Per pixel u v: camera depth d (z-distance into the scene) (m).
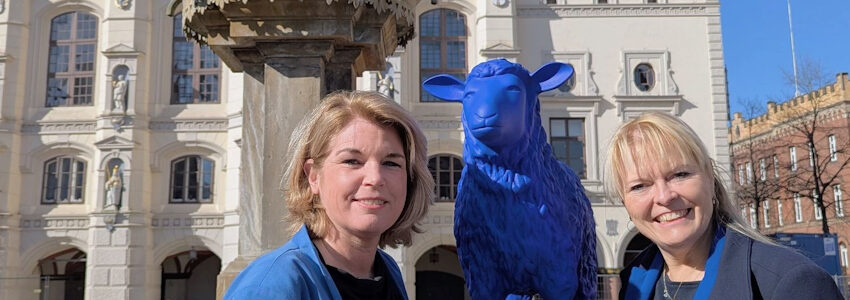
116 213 23.75
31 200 24.67
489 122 3.42
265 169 5.25
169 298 28.11
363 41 5.55
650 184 2.68
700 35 24.81
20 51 25.17
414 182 2.66
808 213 43.44
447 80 3.84
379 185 2.40
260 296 2.04
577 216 3.81
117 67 24.72
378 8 5.41
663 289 2.77
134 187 24.09
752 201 32.72
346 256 2.49
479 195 3.61
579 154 24.19
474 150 3.62
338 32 5.27
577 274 3.76
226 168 24.62
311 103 5.33
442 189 24.02
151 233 24.38
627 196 2.75
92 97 25.38
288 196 2.57
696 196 2.61
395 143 2.51
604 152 2.90
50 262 26.75
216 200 24.66
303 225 2.47
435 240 23.75
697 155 2.63
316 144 2.46
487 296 3.61
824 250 18.20
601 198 23.77
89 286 23.53
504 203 3.55
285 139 5.30
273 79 5.38
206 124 24.89
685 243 2.63
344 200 2.41
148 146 24.70
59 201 24.73
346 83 5.68
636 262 2.97
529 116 3.68
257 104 5.70
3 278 23.58
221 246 24.31
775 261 2.37
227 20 5.49
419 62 24.73
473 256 3.64
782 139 43.50
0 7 25.27
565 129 24.39
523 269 3.55
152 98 25.08
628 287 2.94
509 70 3.54
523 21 24.78
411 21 5.83
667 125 2.68
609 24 24.83
